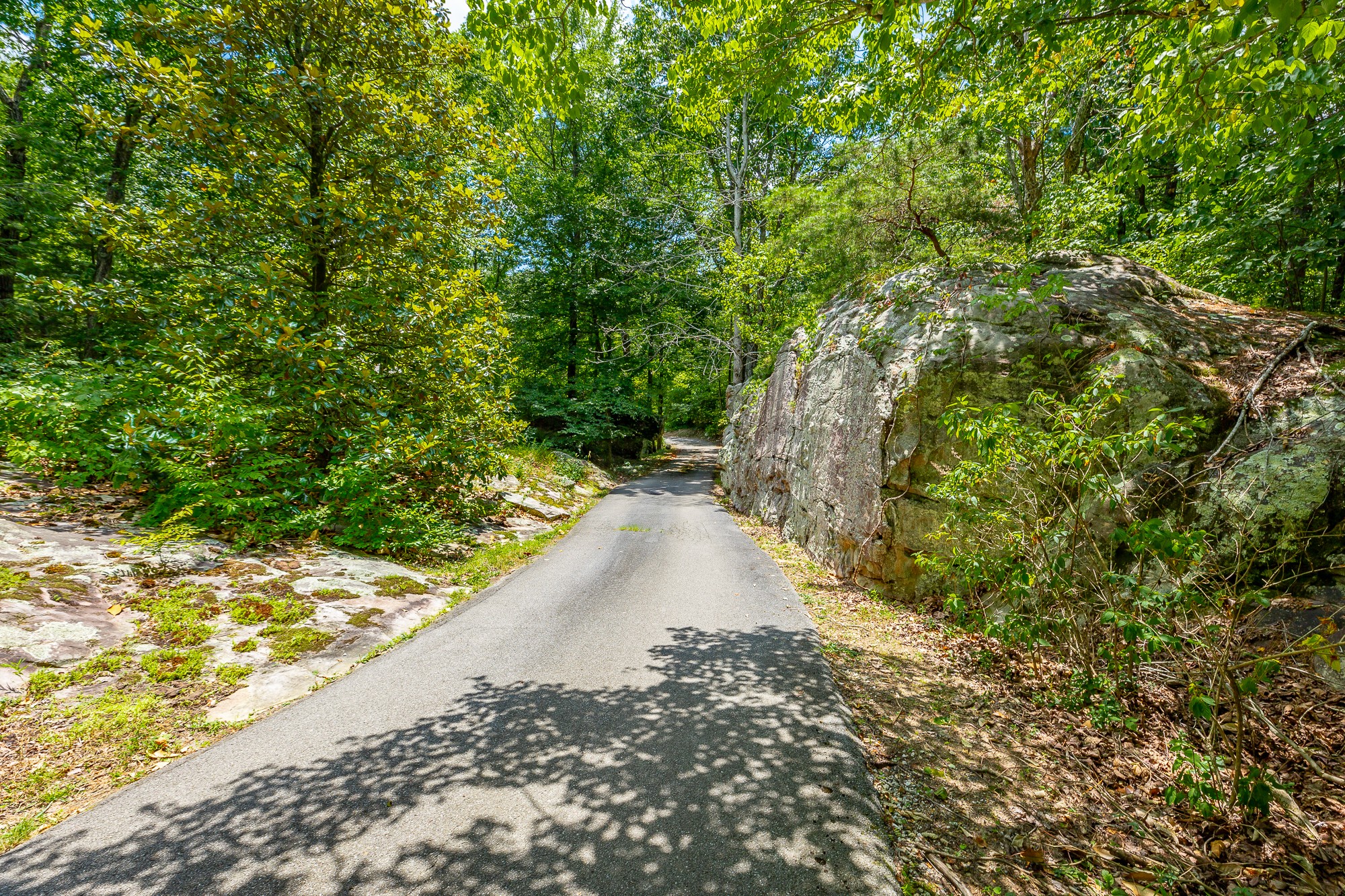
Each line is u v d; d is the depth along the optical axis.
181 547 5.73
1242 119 4.09
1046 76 7.81
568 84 4.46
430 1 8.18
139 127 7.45
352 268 8.74
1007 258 8.27
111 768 3.12
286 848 2.57
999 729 4.01
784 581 8.11
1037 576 4.73
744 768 3.39
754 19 4.84
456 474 9.08
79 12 13.20
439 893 2.35
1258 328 6.29
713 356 22.89
